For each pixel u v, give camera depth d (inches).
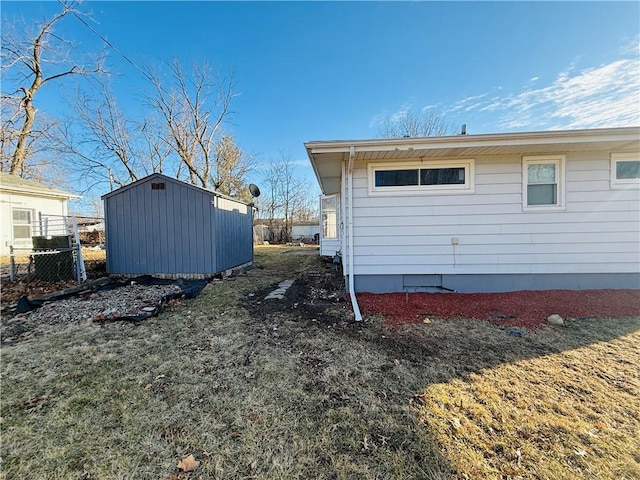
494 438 71.6
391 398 89.1
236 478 61.7
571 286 198.1
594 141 165.6
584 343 124.7
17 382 99.9
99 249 533.0
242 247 369.4
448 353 118.2
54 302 194.9
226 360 115.7
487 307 171.9
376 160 201.8
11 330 147.9
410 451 68.4
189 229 285.4
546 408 82.6
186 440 72.7
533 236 198.2
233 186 786.8
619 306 165.6
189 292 222.1
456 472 62.3
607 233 195.2
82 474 62.9
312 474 62.5
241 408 85.4
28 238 396.5
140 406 86.5
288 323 157.8
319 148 177.8
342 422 78.7
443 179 200.7
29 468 64.4
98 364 112.8
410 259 204.2
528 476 60.7
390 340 132.1
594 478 59.9
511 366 107.1
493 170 197.9
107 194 287.4
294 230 1010.7
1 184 363.3
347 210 199.8
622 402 84.6
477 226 199.9
